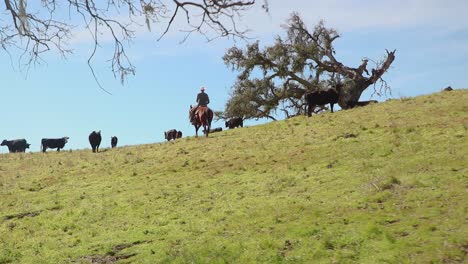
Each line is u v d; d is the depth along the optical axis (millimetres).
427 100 29906
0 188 24172
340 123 27984
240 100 55844
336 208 13867
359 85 51375
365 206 13531
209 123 32406
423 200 13031
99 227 16594
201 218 15664
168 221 15953
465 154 17141
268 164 21906
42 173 27016
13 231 17281
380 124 25594
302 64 54094
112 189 21609
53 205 20141
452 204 12328
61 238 15875
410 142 20484
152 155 28266
